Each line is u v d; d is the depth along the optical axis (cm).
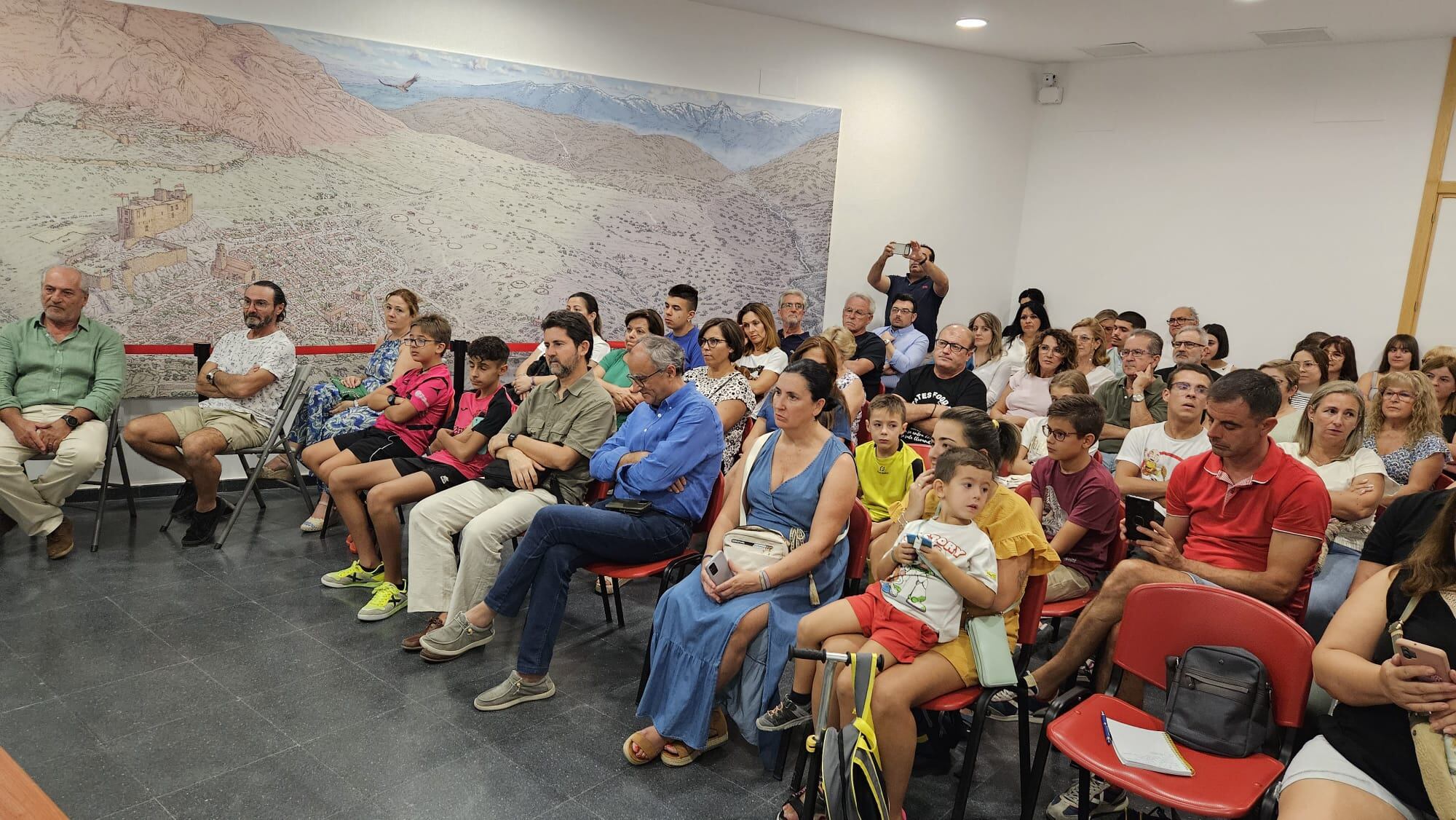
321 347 523
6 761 168
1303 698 194
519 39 557
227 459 513
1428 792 166
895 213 713
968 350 484
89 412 407
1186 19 573
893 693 215
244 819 224
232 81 479
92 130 450
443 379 418
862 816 192
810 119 660
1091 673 280
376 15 514
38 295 448
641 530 294
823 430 279
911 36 671
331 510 450
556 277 589
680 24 607
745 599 258
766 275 669
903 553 230
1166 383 461
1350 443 325
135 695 280
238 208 490
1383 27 561
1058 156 744
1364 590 193
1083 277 740
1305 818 170
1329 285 630
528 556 288
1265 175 649
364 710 279
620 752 263
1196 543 267
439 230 546
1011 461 304
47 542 394
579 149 583
